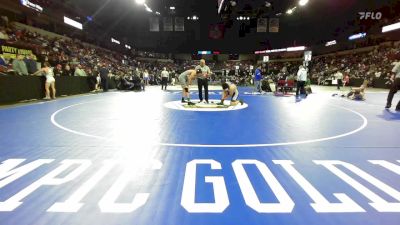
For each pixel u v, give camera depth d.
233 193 3.18
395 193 3.19
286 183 3.45
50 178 3.58
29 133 6.11
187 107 10.86
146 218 2.66
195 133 6.20
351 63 38.56
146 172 3.80
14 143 5.24
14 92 11.95
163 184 3.41
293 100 14.31
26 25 24.62
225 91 11.54
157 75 36.31
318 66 45.88
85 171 3.83
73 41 32.28
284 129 6.69
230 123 7.45
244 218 2.66
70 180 3.52
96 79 20.06
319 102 13.27
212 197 3.08
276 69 48.50
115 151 4.77
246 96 17.03
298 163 4.18
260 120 7.95
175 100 13.81
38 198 3.04
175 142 5.39
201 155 4.56
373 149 4.94
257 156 4.52
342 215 2.72
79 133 6.14
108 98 14.84
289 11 37.31
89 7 36.28
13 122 7.45
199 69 12.00
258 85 19.69
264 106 11.47
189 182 3.47
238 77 34.28
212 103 12.28
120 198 3.05
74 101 13.03
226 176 3.67
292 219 2.65
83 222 2.59
